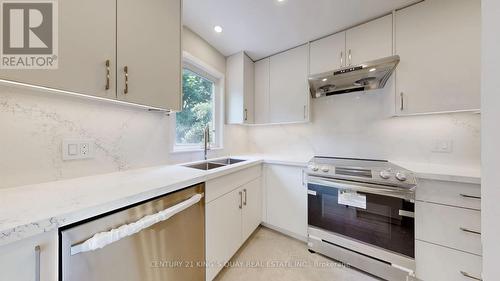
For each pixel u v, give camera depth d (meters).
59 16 0.74
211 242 1.32
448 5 1.34
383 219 1.42
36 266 0.55
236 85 2.37
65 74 0.75
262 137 2.83
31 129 0.90
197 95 2.14
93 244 0.64
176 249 1.04
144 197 0.84
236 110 2.38
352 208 1.56
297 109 2.16
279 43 2.12
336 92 2.07
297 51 2.17
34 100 0.91
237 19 1.72
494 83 0.32
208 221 1.29
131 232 0.75
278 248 1.84
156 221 0.85
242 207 1.76
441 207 1.23
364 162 1.78
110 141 1.23
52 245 0.58
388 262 1.39
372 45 1.67
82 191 0.82
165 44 1.22
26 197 0.73
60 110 0.99
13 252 0.51
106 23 0.89
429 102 1.41
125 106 1.32
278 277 1.46
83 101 1.09
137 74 1.04
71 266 0.62
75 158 1.06
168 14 1.24
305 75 2.10
